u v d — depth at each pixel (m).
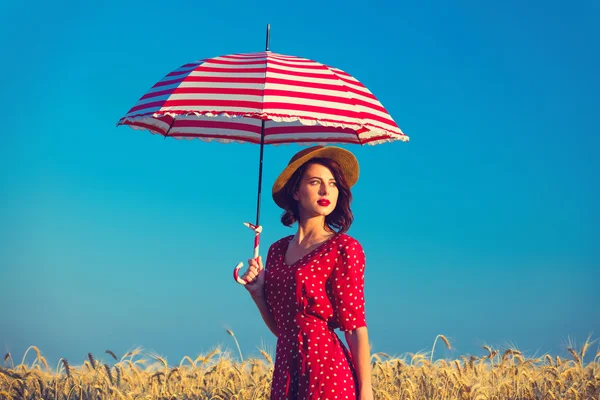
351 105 4.03
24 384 6.66
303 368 3.90
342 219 4.23
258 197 4.52
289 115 3.78
